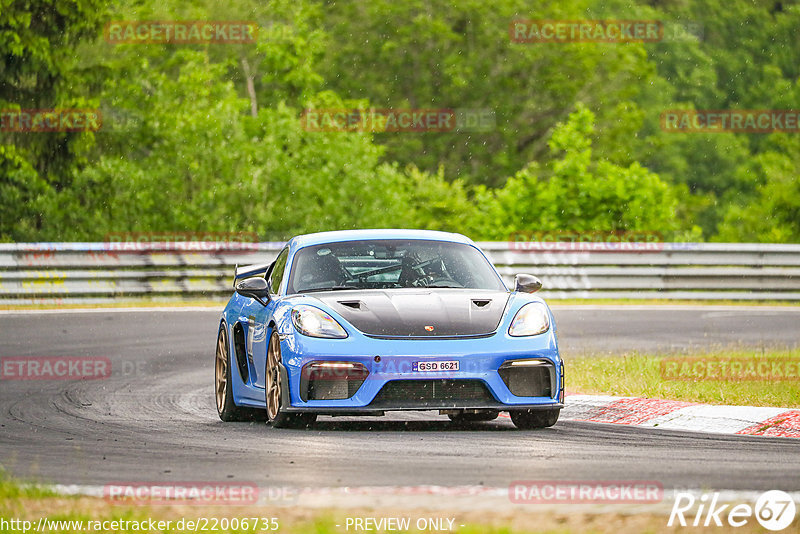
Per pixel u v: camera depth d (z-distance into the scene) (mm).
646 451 24188
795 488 19625
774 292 79250
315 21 173750
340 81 178250
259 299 30516
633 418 30000
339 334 27188
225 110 114312
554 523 16391
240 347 31547
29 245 71375
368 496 18406
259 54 163375
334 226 112812
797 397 32875
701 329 59000
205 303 73625
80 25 117438
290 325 27750
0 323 60531
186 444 26000
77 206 111688
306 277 30359
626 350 48531
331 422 30000
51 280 71625
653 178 100500
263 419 31781
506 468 21891
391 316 27656
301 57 145000
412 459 23156
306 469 22062
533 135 182500
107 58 142000
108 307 70875
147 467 22703
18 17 112938
